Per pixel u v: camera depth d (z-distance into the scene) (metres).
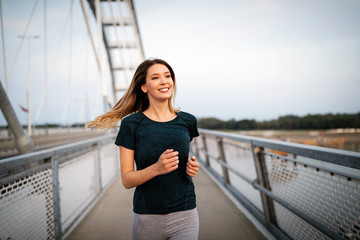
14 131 3.91
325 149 1.21
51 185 1.96
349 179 1.13
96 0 18.66
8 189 1.38
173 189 1.03
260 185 2.17
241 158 2.78
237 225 2.29
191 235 1.01
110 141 4.49
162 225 1.02
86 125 1.28
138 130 1.04
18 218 1.47
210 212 2.64
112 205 3.02
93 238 2.17
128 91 1.22
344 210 1.16
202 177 4.37
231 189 3.32
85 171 2.90
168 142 1.03
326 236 1.37
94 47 21.86
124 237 2.17
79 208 2.64
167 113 1.16
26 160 1.55
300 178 1.56
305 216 1.45
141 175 0.91
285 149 1.57
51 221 1.93
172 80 1.21
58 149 2.08
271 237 2.00
